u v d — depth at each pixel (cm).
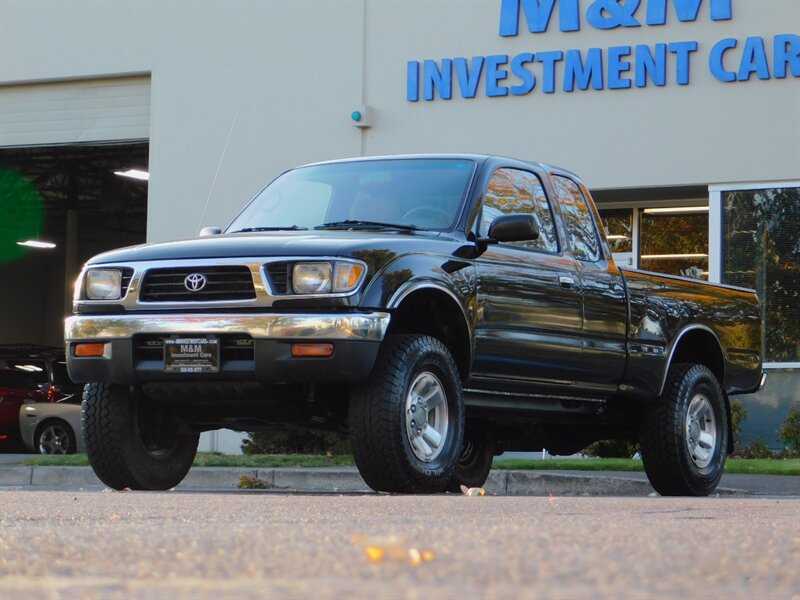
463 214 867
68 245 4178
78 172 3612
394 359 770
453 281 816
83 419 857
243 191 2141
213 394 795
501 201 905
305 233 810
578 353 921
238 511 518
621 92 1925
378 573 235
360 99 2072
